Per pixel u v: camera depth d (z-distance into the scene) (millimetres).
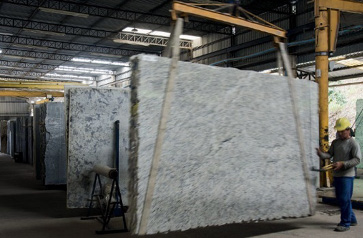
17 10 20422
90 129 7160
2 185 11719
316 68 9984
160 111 4109
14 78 39938
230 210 4645
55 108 10648
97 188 7172
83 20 22125
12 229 6199
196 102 4375
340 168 5645
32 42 27297
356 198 7820
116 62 32750
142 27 23250
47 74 39188
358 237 5465
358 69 17234
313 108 5684
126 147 7340
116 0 18844
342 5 9961
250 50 21344
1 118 45906
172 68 4172
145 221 4008
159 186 4094
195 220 4355
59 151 10688
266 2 18938
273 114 5109
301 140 5375
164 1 18656
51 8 18312
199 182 4387
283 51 5363
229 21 4824
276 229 5996
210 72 4512
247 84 4859
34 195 9828
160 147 4078
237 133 4727
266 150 5008
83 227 6328
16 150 23203
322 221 6516
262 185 4945
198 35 25516
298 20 18516
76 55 30531
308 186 5441
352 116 21641
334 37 9922
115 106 7320
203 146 4426
